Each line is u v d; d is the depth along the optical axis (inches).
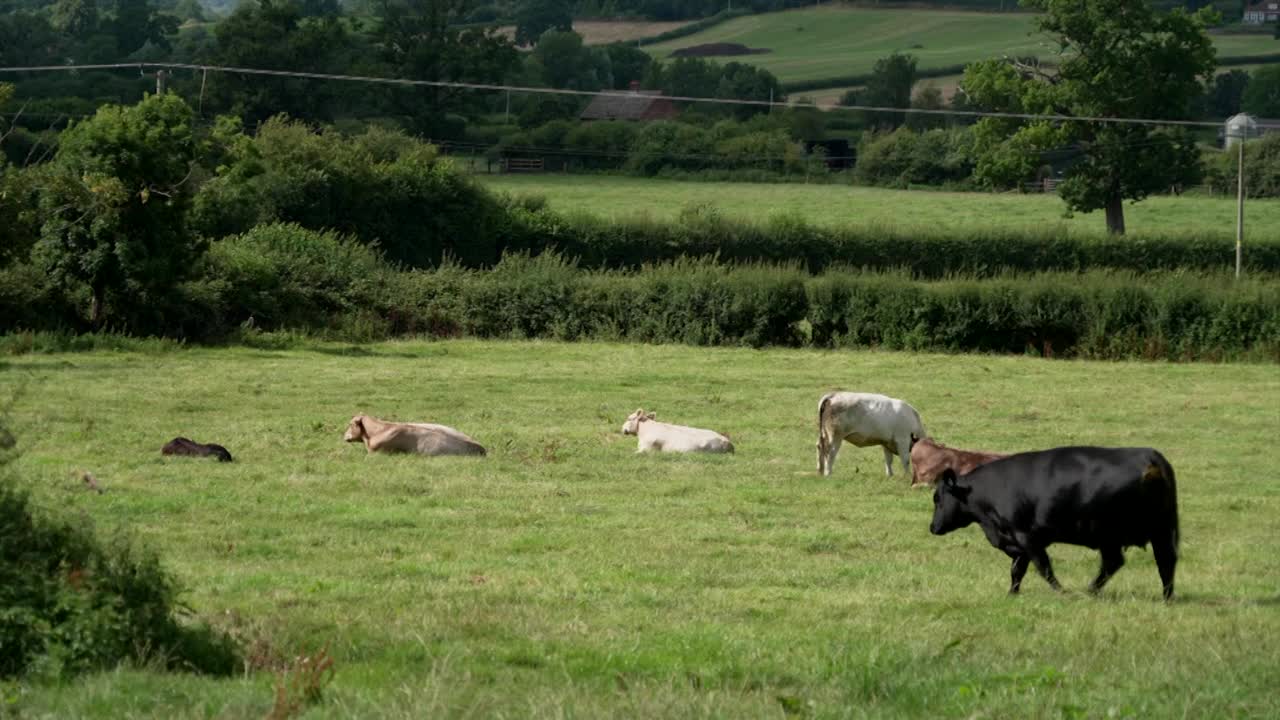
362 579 510.0
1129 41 2847.0
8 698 309.3
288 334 1632.6
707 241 2568.9
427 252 2508.6
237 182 1633.9
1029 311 1733.5
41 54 4906.5
